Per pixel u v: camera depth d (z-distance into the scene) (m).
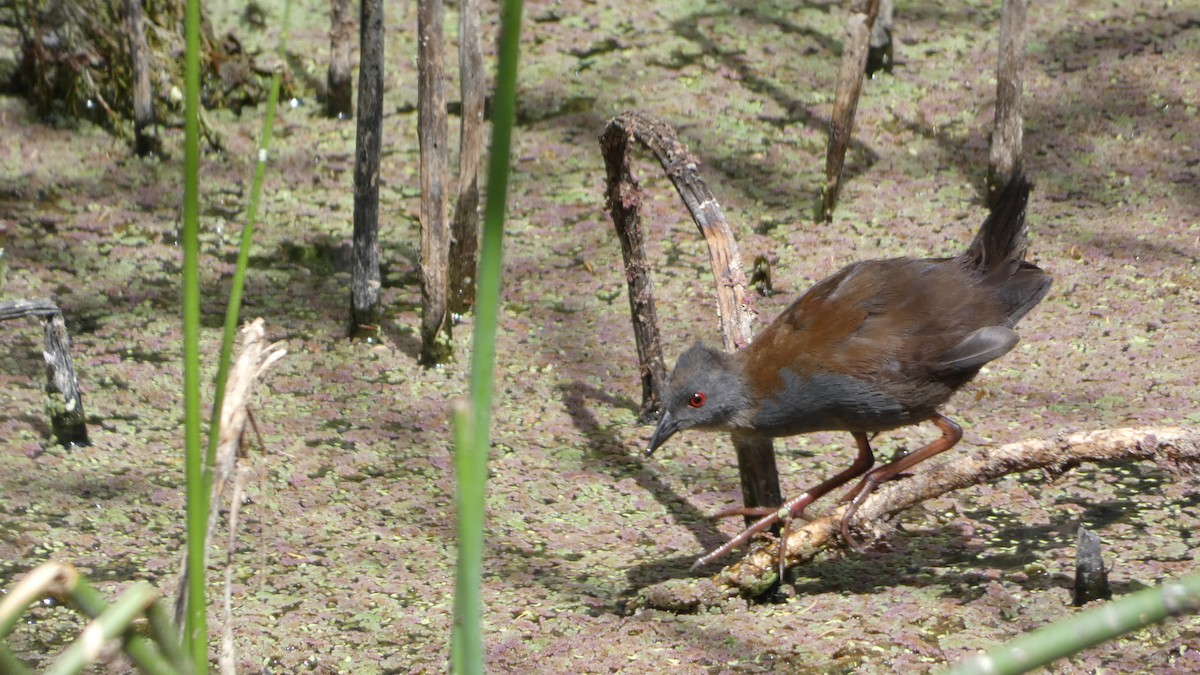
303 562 8.62
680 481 9.79
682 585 8.03
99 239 12.94
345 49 15.09
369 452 10.01
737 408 7.64
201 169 14.24
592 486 9.67
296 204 13.78
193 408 2.70
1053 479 7.70
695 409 7.67
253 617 7.96
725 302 8.33
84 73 14.73
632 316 10.32
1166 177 14.10
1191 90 15.73
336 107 15.38
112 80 15.03
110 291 12.10
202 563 2.74
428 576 8.49
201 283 12.40
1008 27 12.97
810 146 14.94
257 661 7.49
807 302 7.70
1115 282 12.27
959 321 7.46
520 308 12.19
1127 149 14.62
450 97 15.67
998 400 10.53
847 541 7.69
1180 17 17.50
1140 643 7.41
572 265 12.89
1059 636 1.99
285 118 15.38
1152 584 8.02
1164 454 7.60
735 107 15.69
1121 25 17.31
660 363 10.36
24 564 8.43
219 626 7.85
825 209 13.33
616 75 16.31
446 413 10.59
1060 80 16.03
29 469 9.53
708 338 11.50
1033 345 11.33
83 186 13.82
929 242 12.96
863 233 13.19
